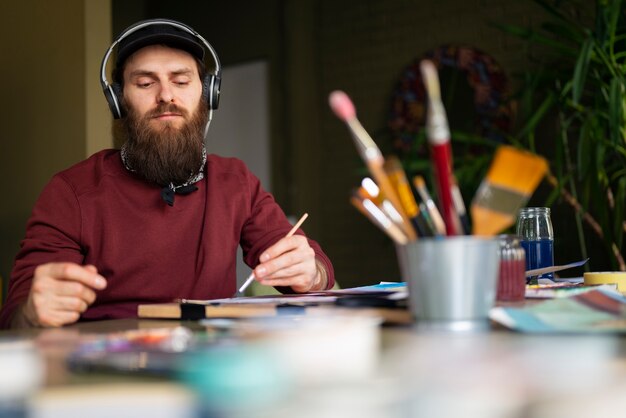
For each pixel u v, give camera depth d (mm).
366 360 577
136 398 396
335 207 5367
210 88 1757
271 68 5516
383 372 518
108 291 1601
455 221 834
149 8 5977
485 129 4723
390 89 5148
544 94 4457
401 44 5109
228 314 1020
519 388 449
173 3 5922
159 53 1677
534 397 419
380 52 5199
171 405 389
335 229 5367
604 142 3371
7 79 3648
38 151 3566
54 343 742
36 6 3576
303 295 1283
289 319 875
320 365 546
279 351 563
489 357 601
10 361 579
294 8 5430
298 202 5379
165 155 1632
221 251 1674
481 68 4762
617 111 3188
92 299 1043
